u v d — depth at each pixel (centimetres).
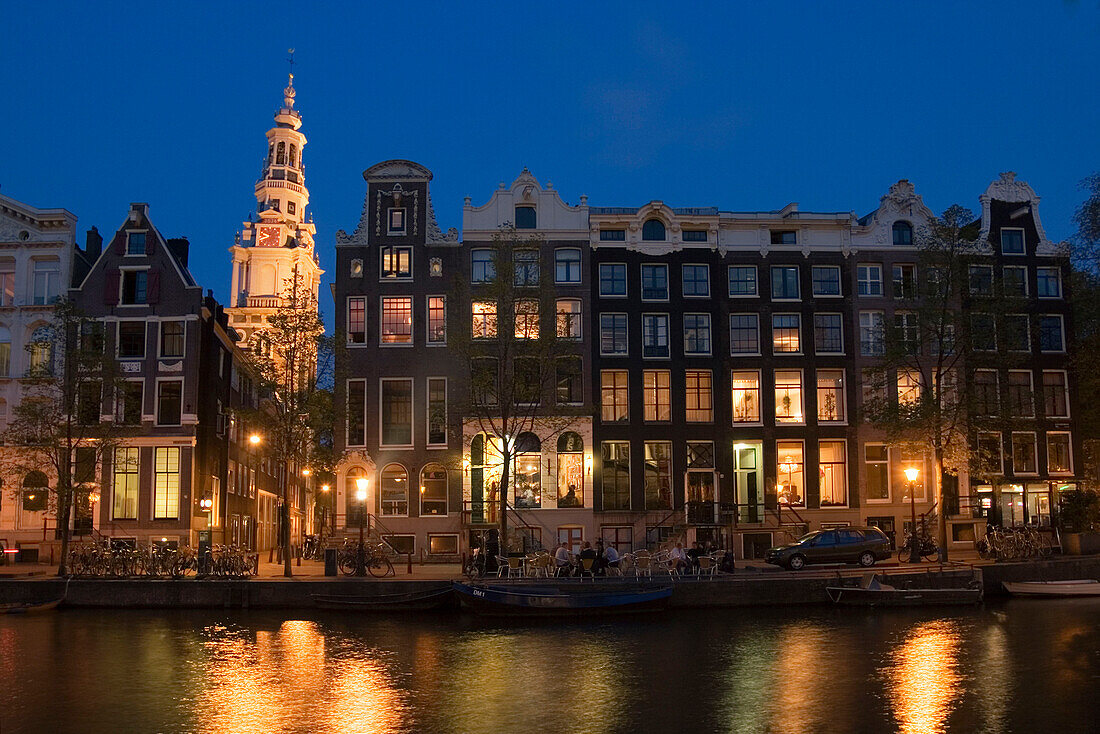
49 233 5188
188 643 3178
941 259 4653
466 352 4444
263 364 4484
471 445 5072
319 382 4672
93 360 4316
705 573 4088
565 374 5162
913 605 3875
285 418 4434
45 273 5172
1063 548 4712
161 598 3884
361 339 5175
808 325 5288
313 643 3178
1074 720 2241
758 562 4791
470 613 3747
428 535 5012
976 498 5194
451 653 3008
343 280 5222
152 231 5156
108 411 4938
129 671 2767
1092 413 5584
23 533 4812
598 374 5172
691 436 5153
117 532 4850
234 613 3775
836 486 5178
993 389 5316
